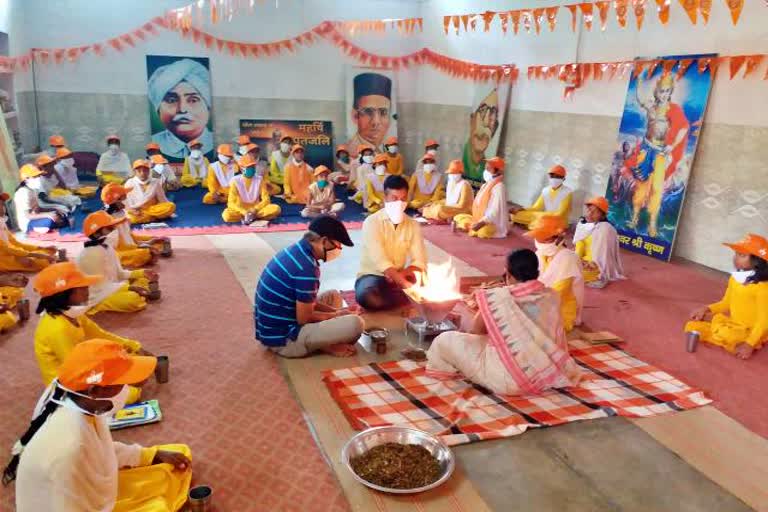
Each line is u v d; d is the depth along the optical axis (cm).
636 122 778
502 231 831
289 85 1234
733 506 296
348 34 1241
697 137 701
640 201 774
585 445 340
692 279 666
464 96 1148
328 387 395
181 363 424
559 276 492
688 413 378
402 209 518
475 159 1121
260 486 298
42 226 763
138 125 1164
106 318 501
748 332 471
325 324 430
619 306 575
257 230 827
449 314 498
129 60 1133
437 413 364
